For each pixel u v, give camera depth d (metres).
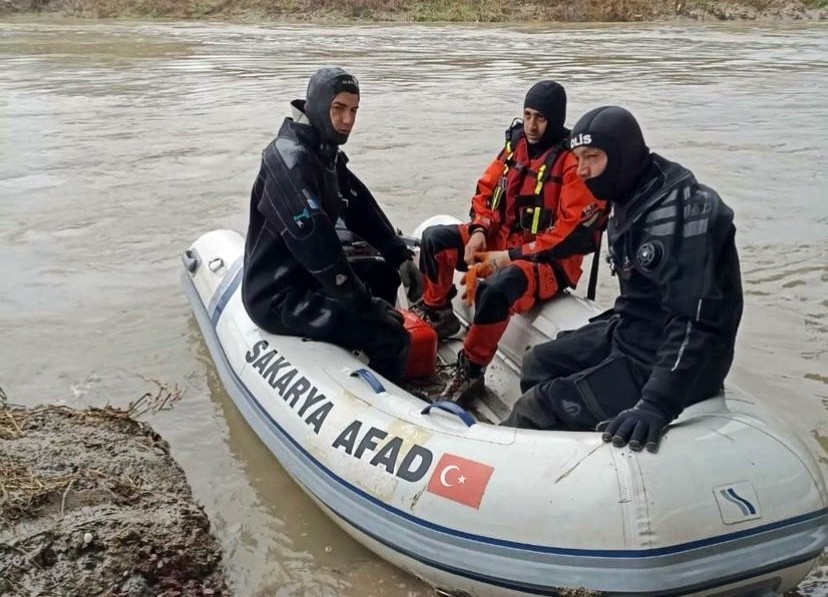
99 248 6.30
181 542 3.17
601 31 23.08
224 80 14.18
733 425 2.83
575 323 3.85
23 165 8.61
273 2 27.62
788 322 5.07
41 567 2.95
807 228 6.66
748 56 17.39
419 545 2.93
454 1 27.36
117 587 2.93
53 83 13.88
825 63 16.25
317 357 3.67
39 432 3.74
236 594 3.08
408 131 10.04
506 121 10.60
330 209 3.76
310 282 3.82
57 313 5.25
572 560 2.67
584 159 2.86
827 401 4.21
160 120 10.79
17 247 6.31
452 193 7.52
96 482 3.38
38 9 28.78
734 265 2.76
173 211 7.12
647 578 2.60
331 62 16.52
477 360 3.88
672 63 16.27
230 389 4.05
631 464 2.68
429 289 4.39
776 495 2.71
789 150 9.12
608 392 3.05
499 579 2.76
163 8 28.16
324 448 3.29
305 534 3.38
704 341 2.71
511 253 4.01
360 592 3.08
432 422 3.11
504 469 2.83
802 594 3.00
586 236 3.91
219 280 4.60
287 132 3.66
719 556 2.64
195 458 3.84
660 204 2.77
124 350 4.80
